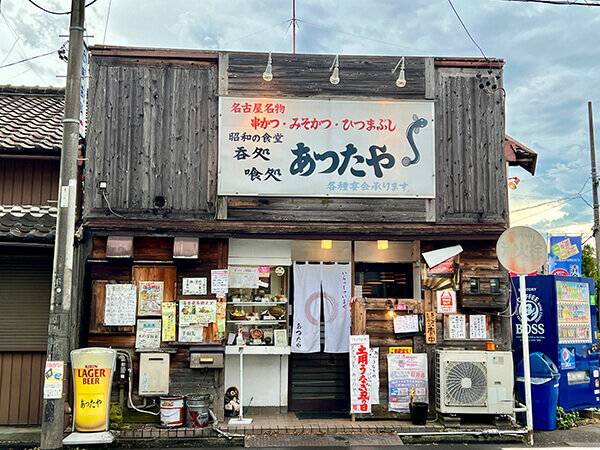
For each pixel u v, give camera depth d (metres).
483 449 9.23
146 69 10.62
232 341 10.84
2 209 10.52
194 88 10.67
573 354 11.33
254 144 10.59
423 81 11.06
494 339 10.88
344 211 10.71
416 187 10.81
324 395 11.40
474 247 10.98
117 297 10.07
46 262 10.64
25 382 10.32
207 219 10.42
